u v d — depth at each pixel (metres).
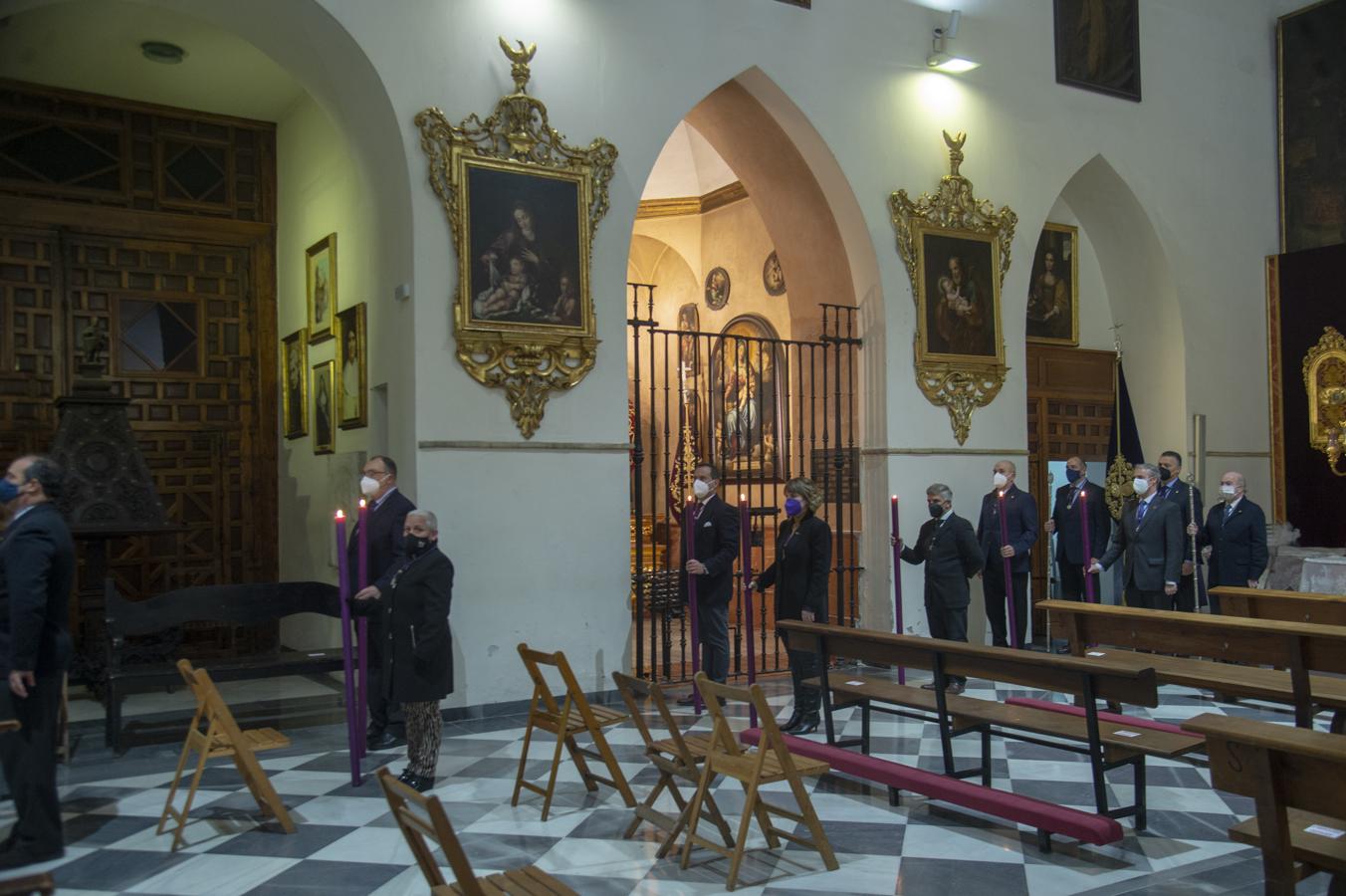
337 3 7.93
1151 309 13.42
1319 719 7.91
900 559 8.95
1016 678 5.65
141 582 10.97
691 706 8.52
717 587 8.36
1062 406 13.73
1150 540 9.55
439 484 8.16
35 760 5.11
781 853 5.12
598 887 4.70
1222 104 13.70
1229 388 13.51
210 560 11.37
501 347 8.43
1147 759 6.91
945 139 11.09
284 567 11.62
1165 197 13.00
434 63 8.30
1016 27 11.76
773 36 10.00
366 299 9.27
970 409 11.12
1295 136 14.02
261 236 11.82
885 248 10.62
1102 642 7.83
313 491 10.80
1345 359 13.08
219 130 11.63
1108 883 4.70
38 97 10.66
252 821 5.70
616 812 5.79
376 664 7.30
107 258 10.95
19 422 10.35
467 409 8.32
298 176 11.22
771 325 13.94
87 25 9.41
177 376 11.27
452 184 8.26
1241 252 13.77
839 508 10.19
